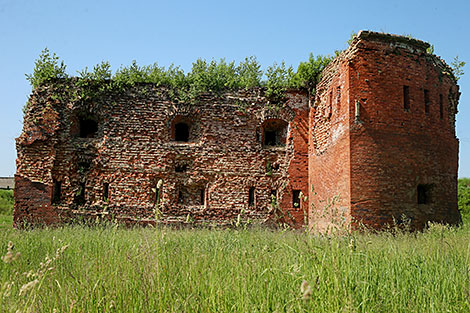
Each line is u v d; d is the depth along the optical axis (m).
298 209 23.05
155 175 22.36
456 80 20.31
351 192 16.61
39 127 21.67
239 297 5.08
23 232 14.09
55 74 22.28
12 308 4.24
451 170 18.95
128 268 6.07
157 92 22.95
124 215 21.73
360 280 5.63
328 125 19.78
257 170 23.22
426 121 18.09
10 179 57.56
